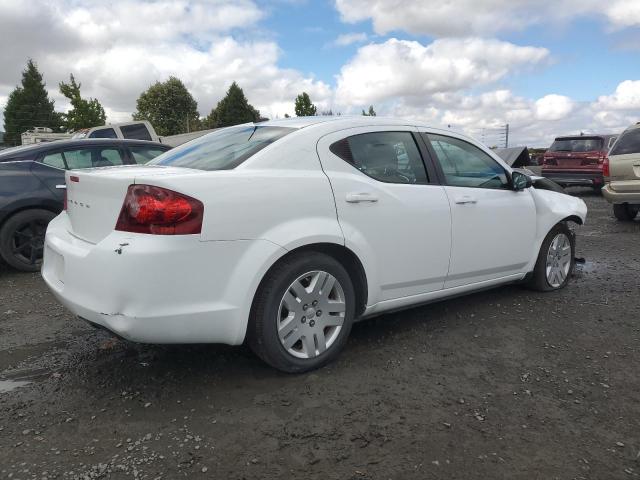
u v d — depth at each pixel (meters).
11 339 3.90
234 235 2.86
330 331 3.36
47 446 2.49
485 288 4.46
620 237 8.30
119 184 2.80
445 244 3.89
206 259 2.79
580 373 3.30
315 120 3.57
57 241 3.25
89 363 3.44
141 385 3.12
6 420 2.72
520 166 15.52
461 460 2.40
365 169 3.52
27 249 6.12
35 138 20.00
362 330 4.02
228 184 2.88
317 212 3.18
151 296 2.68
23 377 3.25
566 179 14.48
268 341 3.05
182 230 2.71
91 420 2.72
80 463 2.36
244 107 60.97
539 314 4.40
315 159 3.30
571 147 14.55
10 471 2.30
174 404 2.88
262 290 3.02
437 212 3.81
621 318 4.31
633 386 3.13
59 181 6.27
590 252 7.07
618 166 9.27
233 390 3.04
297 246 3.06
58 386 3.12
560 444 2.53
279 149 3.21
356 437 2.58
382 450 2.47
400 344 3.74
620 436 2.61
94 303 2.77
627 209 9.85
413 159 3.86
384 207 3.50
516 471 2.33
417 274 3.75
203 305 2.81
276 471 2.32
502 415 2.79
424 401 2.93
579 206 5.18
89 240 3.03
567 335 3.94
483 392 3.04
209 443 2.52
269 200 2.99
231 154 3.29
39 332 4.05
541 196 4.83
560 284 5.11
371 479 2.27
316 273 3.21
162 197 2.70
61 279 3.15
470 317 4.32
